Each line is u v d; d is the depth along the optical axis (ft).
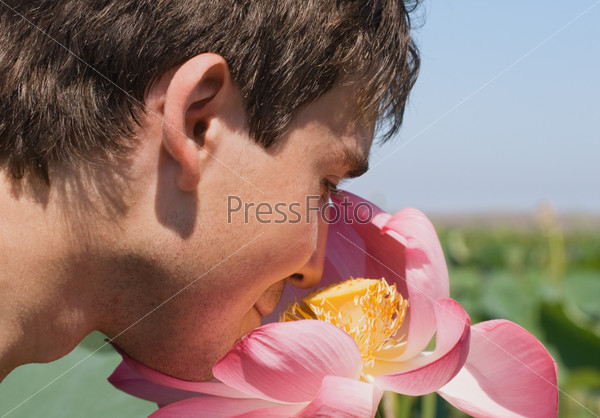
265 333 4.24
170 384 4.73
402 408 6.54
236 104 4.19
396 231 5.23
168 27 4.09
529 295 13.11
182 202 4.19
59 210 4.17
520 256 26.99
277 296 4.90
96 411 6.43
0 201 4.17
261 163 4.24
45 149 4.13
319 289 5.34
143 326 4.45
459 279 19.58
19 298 4.21
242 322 4.74
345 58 4.29
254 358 4.24
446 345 4.80
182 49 4.11
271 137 4.21
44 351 4.43
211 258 4.27
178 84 3.97
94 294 4.34
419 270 5.14
